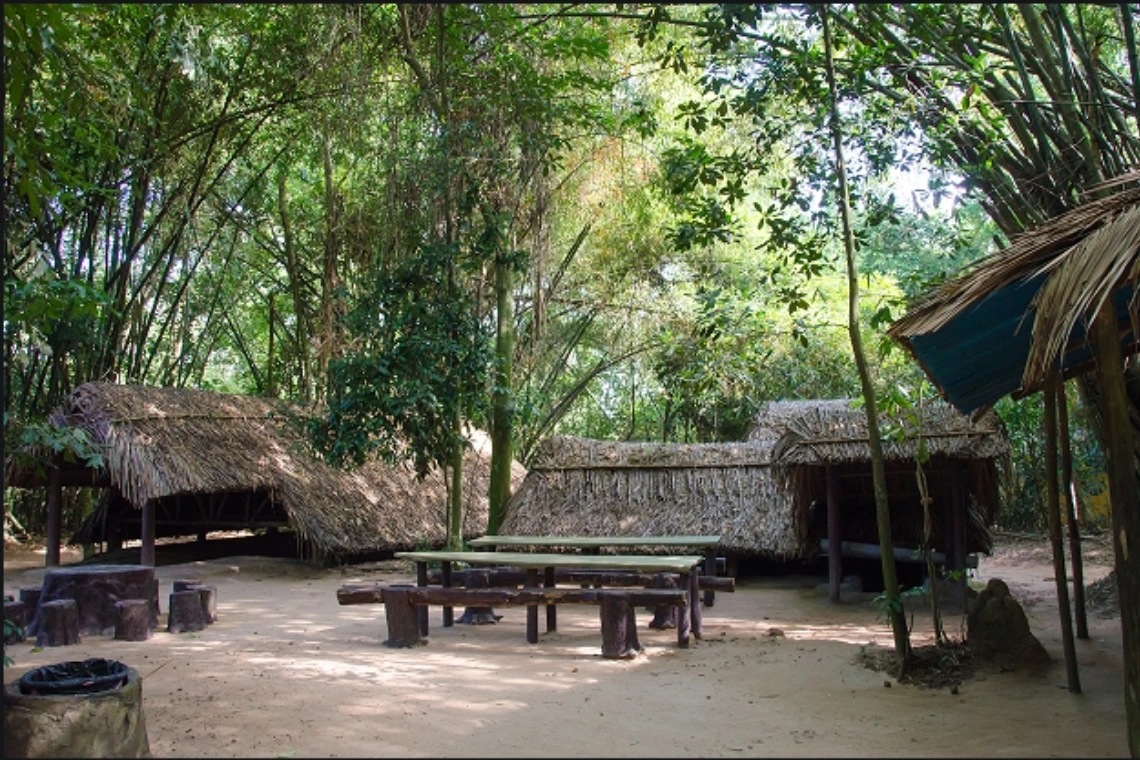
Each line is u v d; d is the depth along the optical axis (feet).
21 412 39.75
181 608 22.04
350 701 14.73
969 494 26.53
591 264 47.16
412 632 20.04
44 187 15.31
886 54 18.52
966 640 18.26
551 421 52.49
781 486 27.58
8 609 21.15
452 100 30.04
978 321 14.84
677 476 33.76
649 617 24.52
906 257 46.11
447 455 30.45
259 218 47.50
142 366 48.75
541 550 31.86
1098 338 12.92
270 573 33.81
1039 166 19.97
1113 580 24.70
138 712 11.92
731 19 17.53
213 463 33.22
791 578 32.09
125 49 28.27
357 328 29.14
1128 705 12.12
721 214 19.24
